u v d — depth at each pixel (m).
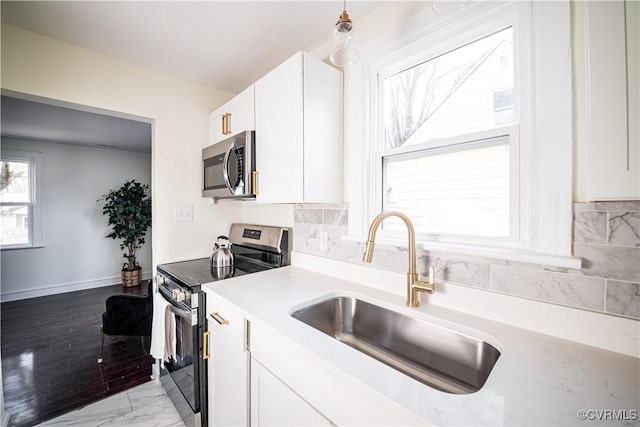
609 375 0.65
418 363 1.01
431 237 1.17
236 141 1.66
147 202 4.21
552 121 0.83
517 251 0.91
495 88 1.02
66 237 3.95
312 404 0.77
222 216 2.25
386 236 1.32
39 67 1.47
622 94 0.71
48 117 2.79
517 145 0.94
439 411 0.54
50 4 1.25
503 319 0.92
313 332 0.85
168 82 1.95
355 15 1.37
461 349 0.90
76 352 2.30
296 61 1.32
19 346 2.39
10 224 3.60
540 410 0.54
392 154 1.30
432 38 1.14
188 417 1.39
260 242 1.93
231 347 1.14
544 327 0.85
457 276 1.04
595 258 0.77
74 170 4.00
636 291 0.71
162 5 1.27
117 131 3.31
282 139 1.41
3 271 3.53
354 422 0.65
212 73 1.94
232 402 1.14
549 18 0.84
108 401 1.70
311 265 1.64
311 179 1.34
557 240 0.82
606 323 0.75
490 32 1.02
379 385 0.61
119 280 4.38
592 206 0.77
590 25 0.76
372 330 1.16
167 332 1.58
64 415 1.58
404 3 1.23
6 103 2.42
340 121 1.48
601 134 0.75
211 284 1.36
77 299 3.61
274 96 1.46
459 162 1.11
